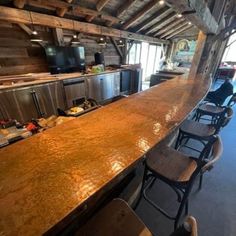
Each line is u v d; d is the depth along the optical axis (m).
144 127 1.11
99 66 4.94
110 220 0.88
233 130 3.21
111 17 4.64
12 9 3.00
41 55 3.93
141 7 4.86
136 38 6.41
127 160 0.78
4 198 0.58
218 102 3.26
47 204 0.56
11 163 0.75
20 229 0.48
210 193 1.79
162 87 2.27
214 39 3.49
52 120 2.03
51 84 3.59
